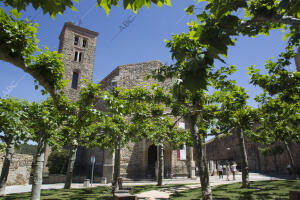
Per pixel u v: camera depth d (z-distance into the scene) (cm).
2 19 422
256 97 911
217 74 816
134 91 919
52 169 2402
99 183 2094
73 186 1822
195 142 845
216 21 255
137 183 2000
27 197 1148
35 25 460
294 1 244
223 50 224
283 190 1040
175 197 1058
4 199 1078
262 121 1041
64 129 1437
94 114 666
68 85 3147
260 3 389
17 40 427
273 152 2644
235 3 277
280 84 750
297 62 2388
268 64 782
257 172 3022
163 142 1694
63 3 262
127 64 2670
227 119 1055
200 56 233
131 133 1358
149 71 2677
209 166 2825
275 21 321
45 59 511
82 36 3603
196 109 796
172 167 2409
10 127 745
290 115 900
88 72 3459
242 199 870
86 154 2911
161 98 919
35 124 801
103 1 256
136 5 244
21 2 261
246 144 3609
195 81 236
